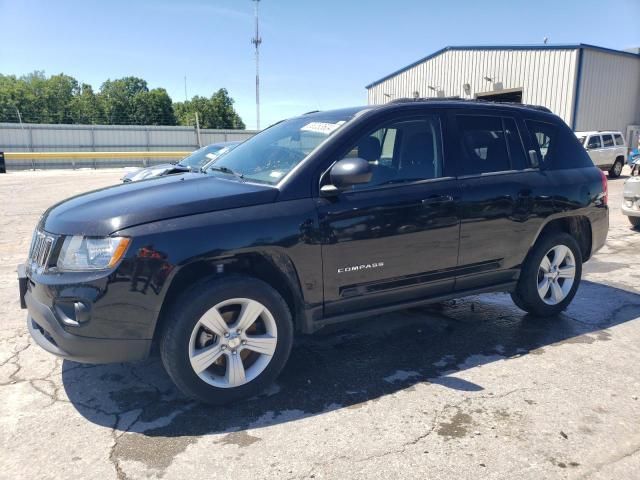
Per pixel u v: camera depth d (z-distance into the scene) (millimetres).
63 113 75062
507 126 4434
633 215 9039
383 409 3238
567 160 4758
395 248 3678
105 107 76188
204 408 3260
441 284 4000
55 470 2648
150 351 3182
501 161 4320
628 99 27172
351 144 3615
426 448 2822
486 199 4070
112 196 3387
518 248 4359
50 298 2998
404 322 4762
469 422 3078
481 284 4277
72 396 3404
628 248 7859
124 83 88000
